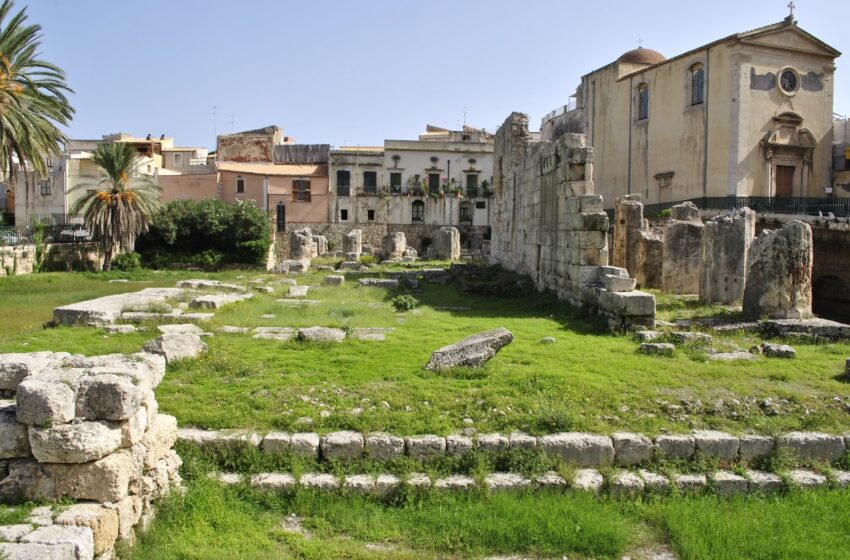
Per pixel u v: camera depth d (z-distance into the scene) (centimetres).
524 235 2628
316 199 6750
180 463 718
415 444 766
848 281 2805
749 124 4084
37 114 3023
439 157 6969
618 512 705
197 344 1129
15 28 2883
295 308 1836
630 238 2478
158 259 4103
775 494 746
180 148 7344
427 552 632
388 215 6900
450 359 1046
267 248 4197
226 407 857
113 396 581
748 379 1012
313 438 771
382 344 1252
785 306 1495
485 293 2297
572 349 1221
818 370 1070
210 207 4222
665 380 988
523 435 791
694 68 4394
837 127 4597
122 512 579
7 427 573
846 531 672
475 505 698
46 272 3659
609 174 5247
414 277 2847
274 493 717
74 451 555
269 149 6975
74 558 498
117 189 3834
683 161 4462
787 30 4134
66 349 1209
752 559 626
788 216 3262
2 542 501
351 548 631
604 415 855
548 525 661
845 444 800
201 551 603
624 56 5384
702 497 736
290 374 1017
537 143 2392
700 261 2242
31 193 5675
